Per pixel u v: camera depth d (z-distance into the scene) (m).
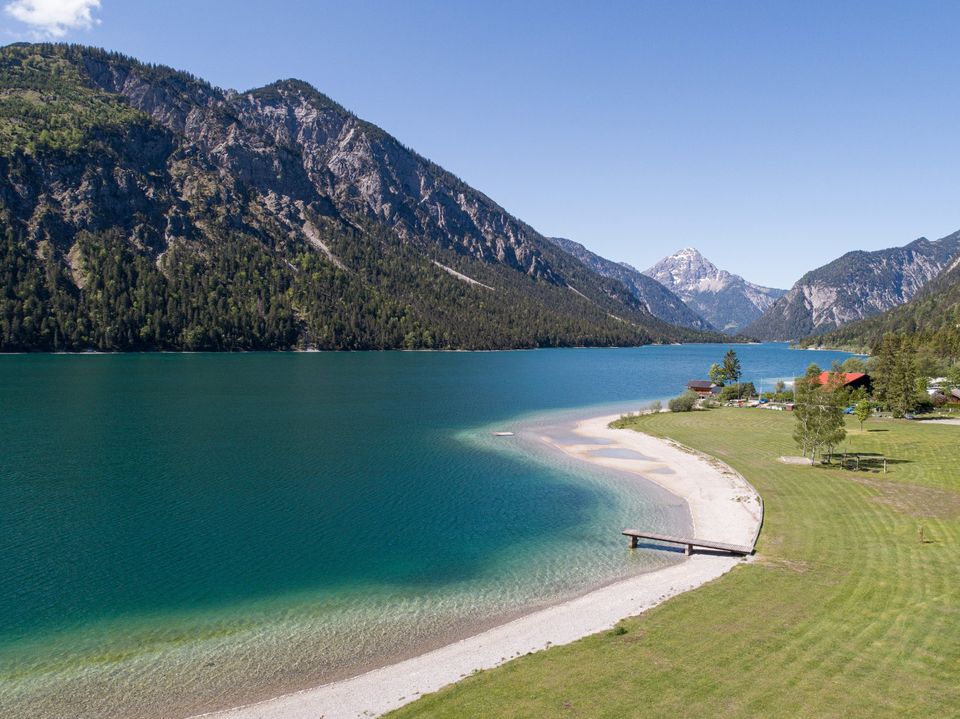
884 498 48.50
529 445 75.75
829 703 20.73
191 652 27.80
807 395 67.75
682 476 59.88
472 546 41.41
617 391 146.62
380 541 42.22
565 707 21.27
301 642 28.70
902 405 97.19
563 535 43.53
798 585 31.88
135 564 37.62
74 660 27.08
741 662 23.81
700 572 35.72
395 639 28.92
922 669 22.69
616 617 29.84
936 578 31.75
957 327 199.75
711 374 157.50
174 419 89.44
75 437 74.81
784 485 53.91
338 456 68.06
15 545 40.22
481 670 24.94
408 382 156.00
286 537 42.69
